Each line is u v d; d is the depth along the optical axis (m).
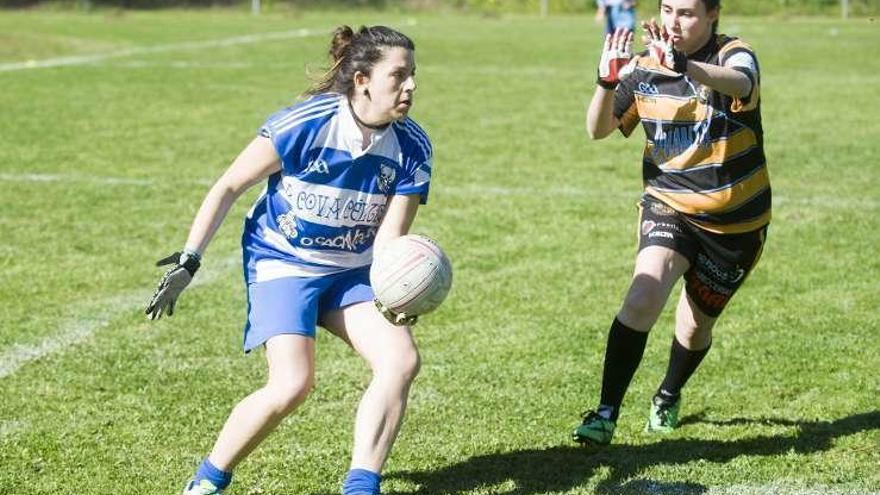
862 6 66.31
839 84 33.62
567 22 63.06
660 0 8.43
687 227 8.74
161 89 32.28
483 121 26.72
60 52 43.34
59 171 20.52
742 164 8.56
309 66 7.80
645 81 8.63
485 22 63.25
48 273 14.26
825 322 12.30
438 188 19.23
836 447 8.95
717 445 9.09
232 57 41.88
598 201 18.34
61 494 8.23
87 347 11.53
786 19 63.69
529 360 11.20
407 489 8.33
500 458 8.86
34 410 9.87
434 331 12.11
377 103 7.35
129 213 17.44
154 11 71.69
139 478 8.52
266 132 7.46
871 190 19.14
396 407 7.36
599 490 8.24
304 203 7.53
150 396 10.22
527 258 15.01
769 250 15.39
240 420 7.50
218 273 14.35
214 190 7.51
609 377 8.84
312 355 7.59
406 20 64.75
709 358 11.20
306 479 8.52
